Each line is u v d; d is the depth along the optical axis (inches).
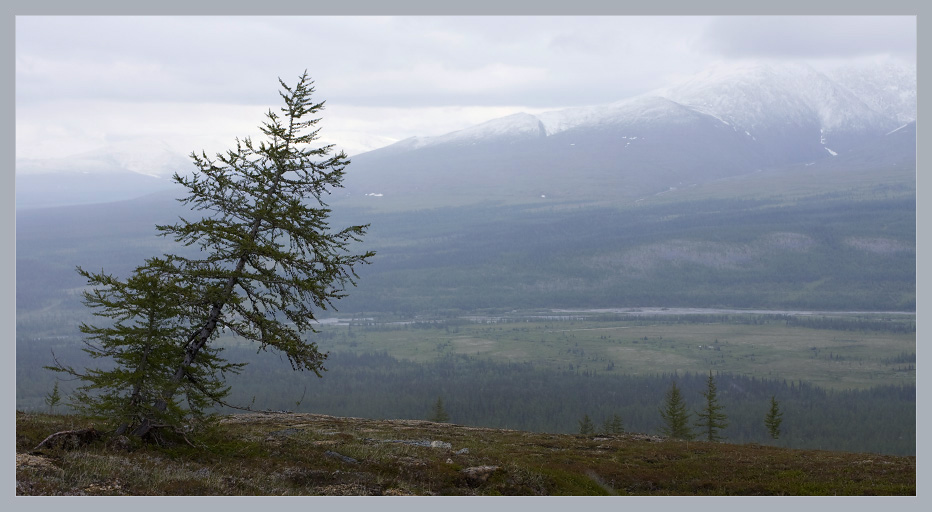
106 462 657.6
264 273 810.8
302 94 837.2
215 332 831.7
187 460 740.0
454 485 800.3
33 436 755.4
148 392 761.6
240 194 832.3
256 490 658.2
